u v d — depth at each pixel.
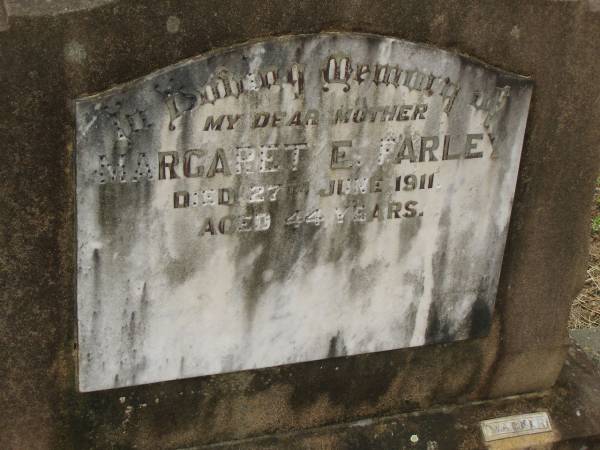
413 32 2.28
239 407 2.62
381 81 2.27
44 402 2.36
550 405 3.01
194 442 2.62
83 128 2.03
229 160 2.21
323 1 2.14
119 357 2.35
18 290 2.20
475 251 2.65
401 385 2.83
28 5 1.92
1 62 1.94
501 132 2.49
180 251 2.27
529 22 2.39
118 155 2.09
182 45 2.06
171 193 2.19
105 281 2.22
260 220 2.32
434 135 2.41
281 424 2.71
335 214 2.40
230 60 2.10
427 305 2.68
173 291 2.32
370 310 2.61
